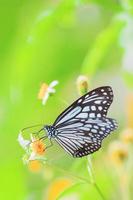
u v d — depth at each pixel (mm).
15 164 753
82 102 599
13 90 751
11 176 754
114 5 734
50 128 611
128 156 731
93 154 659
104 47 754
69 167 676
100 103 595
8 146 753
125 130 766
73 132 604
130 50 755
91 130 599
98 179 735
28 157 625
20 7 737
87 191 722
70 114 603
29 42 737
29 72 751
